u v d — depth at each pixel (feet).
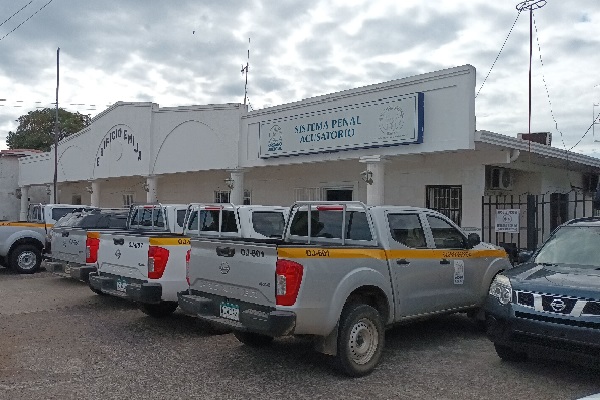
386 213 22.00
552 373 19.61
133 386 18.20
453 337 25.04
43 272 47.93
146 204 33.63
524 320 18.38
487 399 17.07
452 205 42.32
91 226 39.11
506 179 45.01
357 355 19.29
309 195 52.39
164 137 61.57
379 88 39.09
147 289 24.82
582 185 55.47
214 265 20.38
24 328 26.37
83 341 23.99
